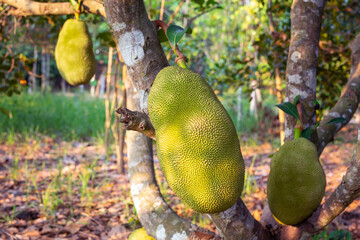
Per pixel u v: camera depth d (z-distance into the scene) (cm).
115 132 526
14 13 238
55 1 350
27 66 367
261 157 617
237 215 134
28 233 313
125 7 122
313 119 178
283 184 134
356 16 432
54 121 848
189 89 112
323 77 376
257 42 416
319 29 182
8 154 584
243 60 485
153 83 121
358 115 730
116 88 527
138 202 172
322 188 134
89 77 241
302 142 137
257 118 848
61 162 519
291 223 144
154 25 131
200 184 103
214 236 145
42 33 614
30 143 666
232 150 107
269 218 167
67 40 232
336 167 534
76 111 989
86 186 436
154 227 160
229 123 110
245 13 687
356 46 221
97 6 219
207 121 106
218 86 544
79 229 329
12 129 709
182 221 156
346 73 374
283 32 396
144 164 181
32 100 1070
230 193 104
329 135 194
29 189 427
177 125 108
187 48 629
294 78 180
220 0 789
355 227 333
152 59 128
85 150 647
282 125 443
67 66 234
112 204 399
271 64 423
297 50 181
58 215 360
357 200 401
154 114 115
